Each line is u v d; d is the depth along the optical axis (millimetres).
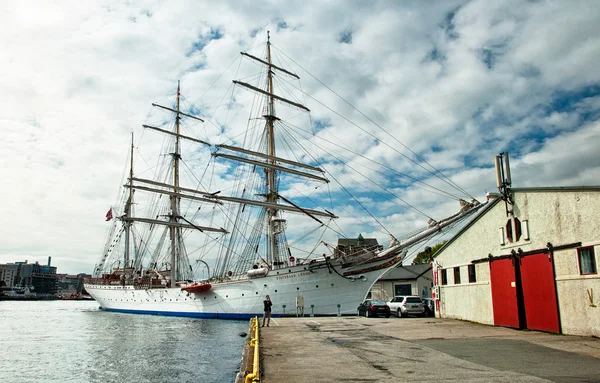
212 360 23750
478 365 11602
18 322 56344
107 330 42156
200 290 51312
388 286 54281
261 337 19453
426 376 10273
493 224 22969
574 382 9258
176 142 74188
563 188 17797
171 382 18453
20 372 21438
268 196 53750
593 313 16250
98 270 82688
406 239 39469
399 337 18734
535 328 19438
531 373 10344
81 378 19875
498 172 21828
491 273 23078
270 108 56188
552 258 18422
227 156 51406
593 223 16328
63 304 150875
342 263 40812
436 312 30141
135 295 67812
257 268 47500
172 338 33969
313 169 55375
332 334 20500
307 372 11141
